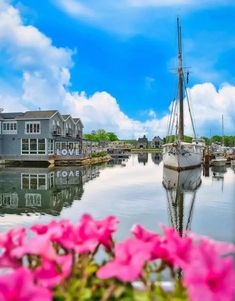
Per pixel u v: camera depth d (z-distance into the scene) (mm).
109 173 35938
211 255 1250
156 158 82312
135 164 55031
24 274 1235
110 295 1528
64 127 53938
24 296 1197
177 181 28031
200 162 44438
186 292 1522
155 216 13852
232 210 15180
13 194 20641
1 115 50125
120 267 1430
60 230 1723
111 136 158000
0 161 46438
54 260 1548
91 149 63156
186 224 12414
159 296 1538
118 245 1575
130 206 16234
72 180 28688
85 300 1533
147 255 1548
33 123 47656
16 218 13531
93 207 15992
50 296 1216
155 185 25172
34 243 1574
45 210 15297
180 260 1522
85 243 1684
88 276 1688
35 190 22391
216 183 26609
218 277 1212
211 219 13281
